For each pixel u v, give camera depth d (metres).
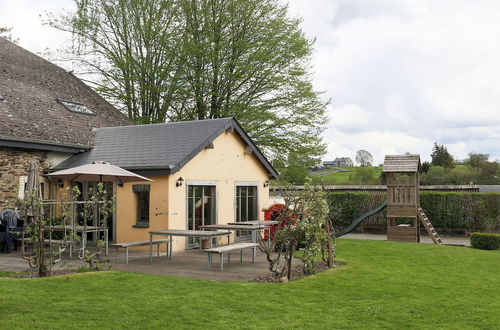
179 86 27.39
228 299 7.54
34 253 10.09
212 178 15.92
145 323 6.20
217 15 27.45
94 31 27.58
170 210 14.00
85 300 7.23
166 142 15.72
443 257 13.98
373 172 49.62
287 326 6.23
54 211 15.66
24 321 6.05
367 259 13.16
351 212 25.97
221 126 15.94
